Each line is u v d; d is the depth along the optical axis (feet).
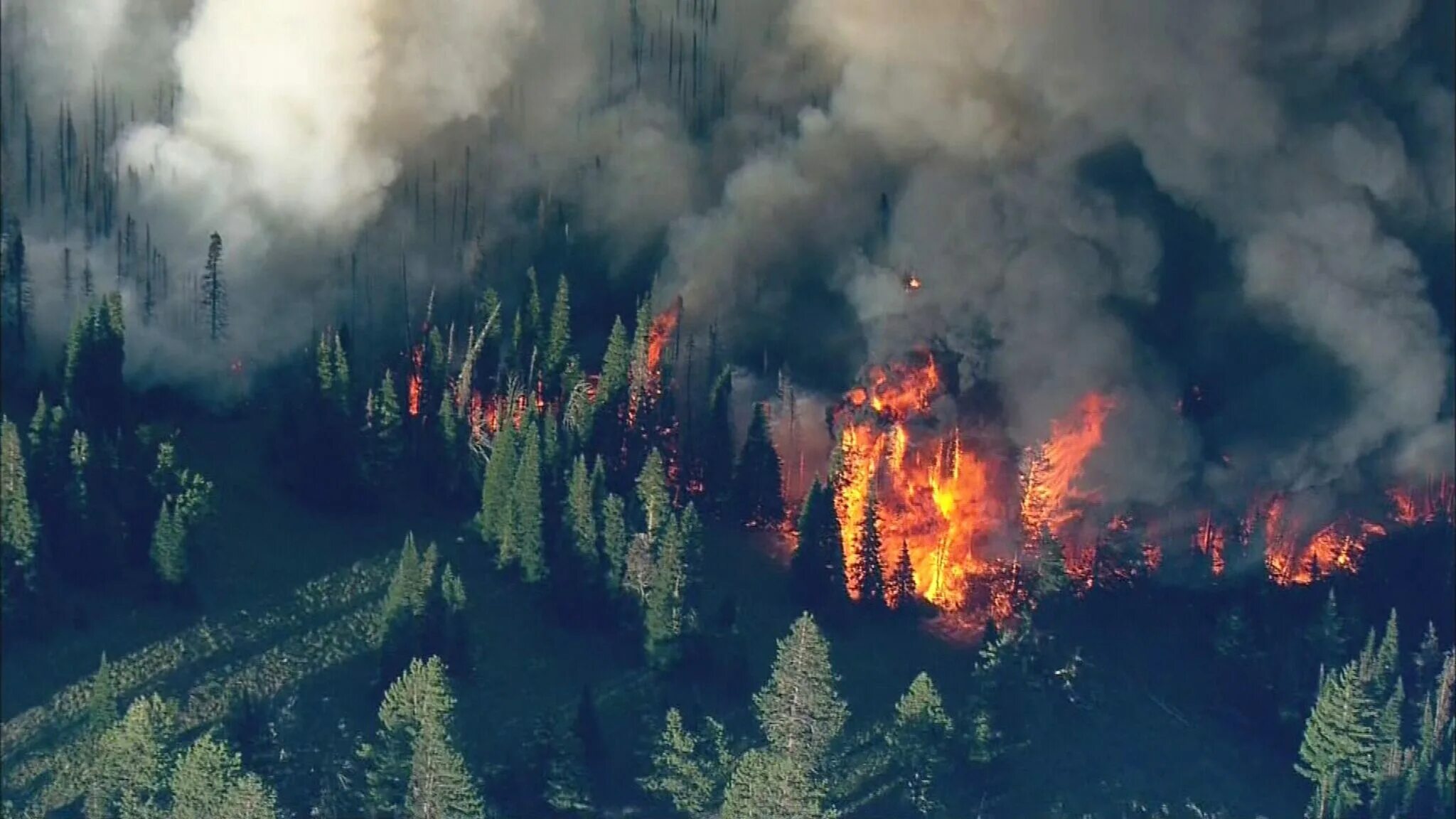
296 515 562.25
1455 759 526.57
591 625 536.83
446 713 470.39
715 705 516.32
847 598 561.43
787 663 486.79
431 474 581.94
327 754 482.69
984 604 578.66
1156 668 575.79
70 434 528.63
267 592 531.50
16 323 584.81
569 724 489.26
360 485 566.77
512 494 549.13
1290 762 549.95
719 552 576.20
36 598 501.15
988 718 513.45
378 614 529.45
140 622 513.04
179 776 449.89
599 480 552.00
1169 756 538.88
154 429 562.66
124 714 476.54
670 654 518.37
